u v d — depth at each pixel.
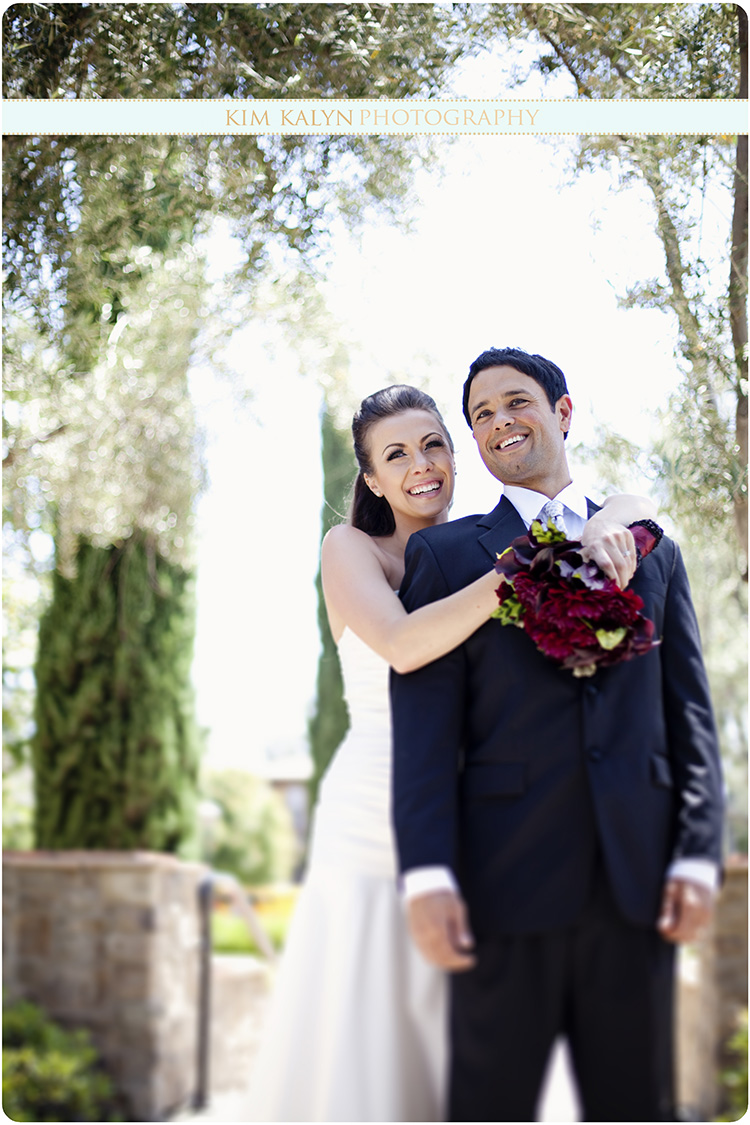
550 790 1.46
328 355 3.43
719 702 4.49
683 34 2.42
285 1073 1.73
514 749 1.49
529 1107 1.41
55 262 2.71
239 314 3.23
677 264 2.44
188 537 3.92
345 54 2.43
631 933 1.42
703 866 1.40
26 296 2.74
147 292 3.11
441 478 2.05
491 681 1.52
